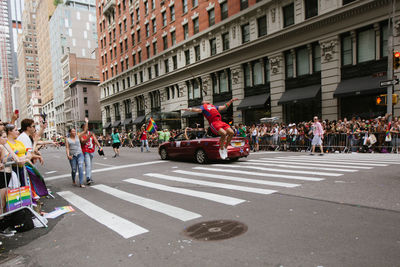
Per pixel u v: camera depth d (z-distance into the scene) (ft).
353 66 55.06
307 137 49.42
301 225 12.55
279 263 9.27
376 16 50.65
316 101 61.67
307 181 21.80
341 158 35.96
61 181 29.89
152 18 116.88
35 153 21.52
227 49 81.30
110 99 161.17
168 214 15.55
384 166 27.04
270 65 69.67
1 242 12.71
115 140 57.82
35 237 13.44
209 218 14.40
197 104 95.71
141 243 11.80
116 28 149.38
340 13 54.60
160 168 34.73
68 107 250.57
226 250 10.55
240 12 75.36
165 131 75.77
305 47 63.62
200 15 90.89
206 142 35.94
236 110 79.66
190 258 10.11
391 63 42.50
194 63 92.48
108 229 13.84
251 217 14.08
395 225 11.93
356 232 11.41
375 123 44.52
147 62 121.29
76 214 16.87
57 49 280.31
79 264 10.28
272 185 21.09
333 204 15.39
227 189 20.66
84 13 280.31
